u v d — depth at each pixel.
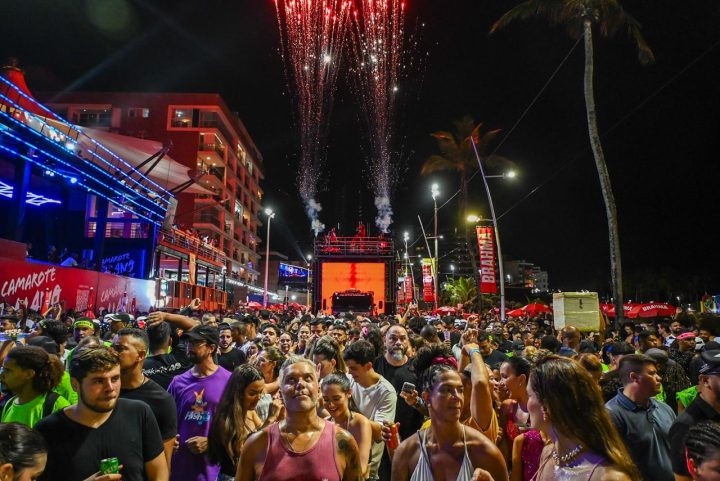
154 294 25.94
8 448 2.54
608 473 2.38
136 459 3.49
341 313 25.20
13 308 14.12
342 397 4.33
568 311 17.56
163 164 34.53
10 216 20.58
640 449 3.96
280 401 4.85
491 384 5.30
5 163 23.95
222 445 4.45
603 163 20.89
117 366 3.49
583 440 2.50
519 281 154.62
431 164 38.75
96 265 26.09
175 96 67.81
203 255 41.78
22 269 16.62
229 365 7.24
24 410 4.17
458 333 11.32
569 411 2.52
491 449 3.32
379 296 30.00
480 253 24.33
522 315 33.94
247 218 88.38
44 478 3.25
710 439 2.39
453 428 3.37
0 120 18.53
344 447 3.47
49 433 3.34
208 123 69.69
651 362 4.18
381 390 5.34
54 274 18.06
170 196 32.22
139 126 66.81
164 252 33.41
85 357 3.40
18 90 19.48
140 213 28.44
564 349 8.33
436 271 39.53
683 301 90.81
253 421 4.76
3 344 5.50
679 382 6.00
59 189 28.91
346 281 30.23
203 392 5.15
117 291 22.27
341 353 6.15
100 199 27.31
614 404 4.21
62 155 21.50
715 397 3.67
